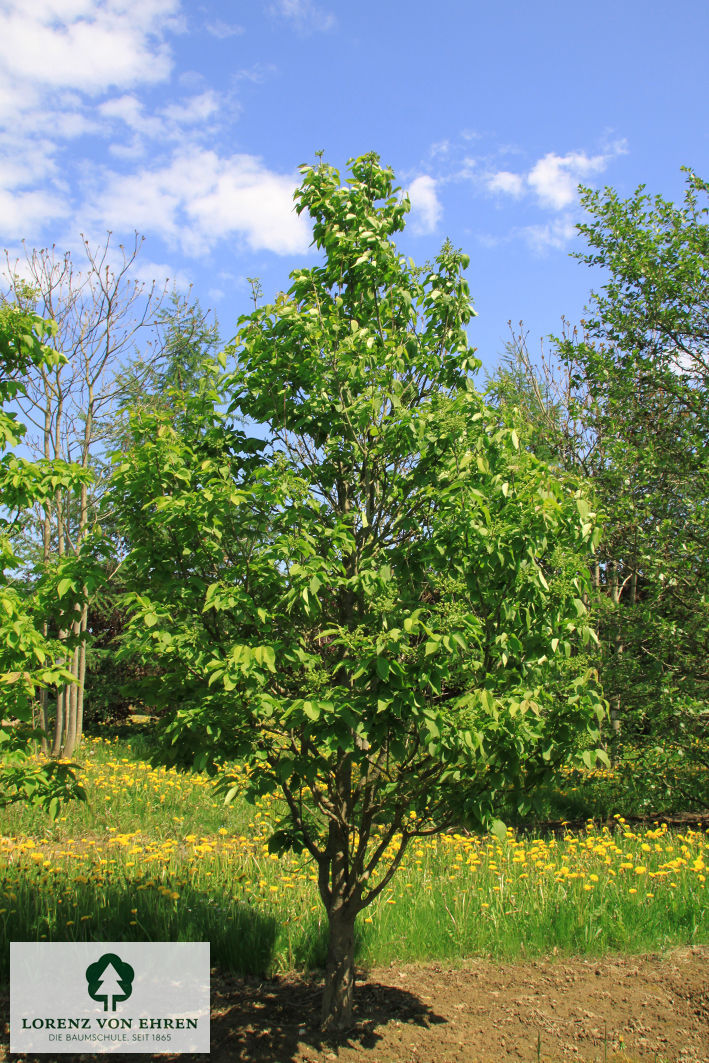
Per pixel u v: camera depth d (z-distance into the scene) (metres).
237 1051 3.37
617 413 9.05
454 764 3.19
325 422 3.72
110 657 13.12
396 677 2.86
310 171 4.09
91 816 7.21
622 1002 3.90
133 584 3.52
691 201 9.22
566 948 4.60
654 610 8.02
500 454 3.35
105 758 11.01
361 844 3.59
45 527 10.15
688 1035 3.56
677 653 7.80
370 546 3.73
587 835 7.26
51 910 4.54
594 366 9.27
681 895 5.15
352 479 3.87
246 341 3.75
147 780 8.86
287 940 4.47
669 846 6.34
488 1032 3.58
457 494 3.18
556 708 3.27
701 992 3.99
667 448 8.75
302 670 3.37
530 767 3.36
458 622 2.92
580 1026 3.65
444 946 4.55
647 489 8.52
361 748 3.26
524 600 3.21
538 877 5.50
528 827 7.98
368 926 4.58
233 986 4.11
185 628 3.14
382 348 3.77
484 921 4.77
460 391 3.69
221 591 3.06
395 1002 3.89
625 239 9.30
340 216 4.00
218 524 3.24
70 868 5.50
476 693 2.94
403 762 3.33
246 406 3.84
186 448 3.41
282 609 3.37
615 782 8.22
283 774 3.03
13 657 3.31
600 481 8.52
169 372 11.85
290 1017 3.73
